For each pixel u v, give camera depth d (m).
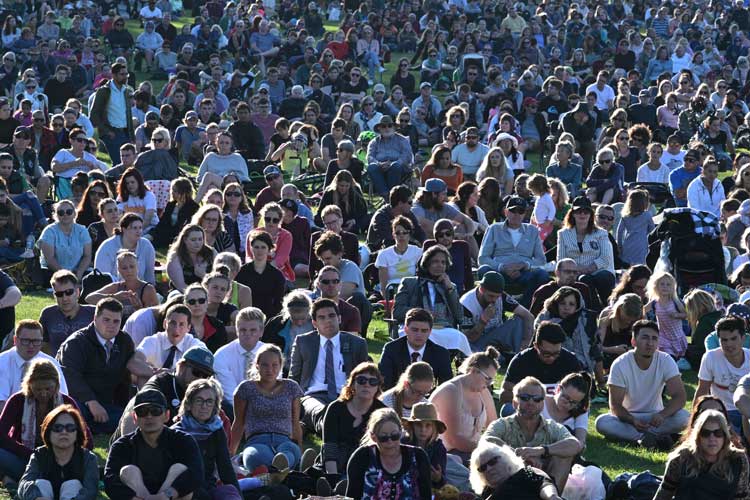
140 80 45.94
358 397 13.46
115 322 15.06
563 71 43.00
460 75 44.66
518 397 13.26
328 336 15.57
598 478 13.27
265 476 13.07
